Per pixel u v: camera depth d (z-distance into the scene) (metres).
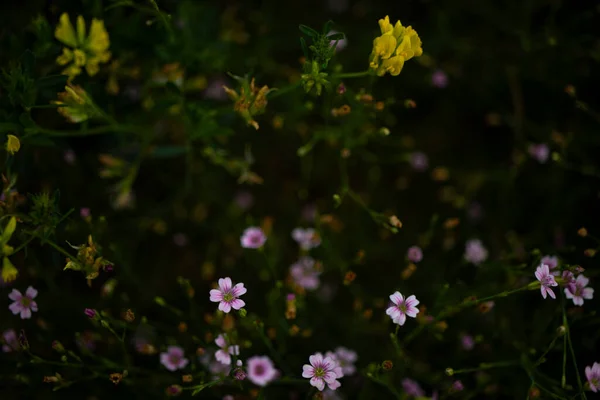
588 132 0.36
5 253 0.28
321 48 0.28
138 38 0.32
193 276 0.37
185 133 0.34
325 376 0.29
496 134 0.39
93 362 0.32
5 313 0.33
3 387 0.32
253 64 0.36
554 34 0.36
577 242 0.34
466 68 0.38
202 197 0.37
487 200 0.38
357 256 0.33
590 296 0.30
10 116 0.30
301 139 0.38
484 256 0.34
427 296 0.34
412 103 0.32
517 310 0.34
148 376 0.32
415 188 0.38
